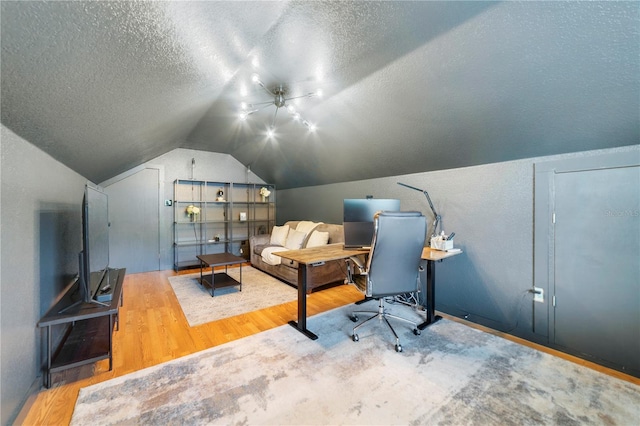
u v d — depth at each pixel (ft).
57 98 4.10
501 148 7.89
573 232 7.00
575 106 5.90
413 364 6.15
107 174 12.07
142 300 10.46
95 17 2.87
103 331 7.19
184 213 16.65
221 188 18.21
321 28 5.48
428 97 7.22
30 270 5.02
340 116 9.71
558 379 5.64
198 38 4.37
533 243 7.71
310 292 11.47
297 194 18.51
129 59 3.96
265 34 5.62
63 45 3.06
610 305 6.48
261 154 16.35
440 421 4.50
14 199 4.48
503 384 5.46
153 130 8.52
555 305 7.33
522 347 6.97
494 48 5.37
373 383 5.47
